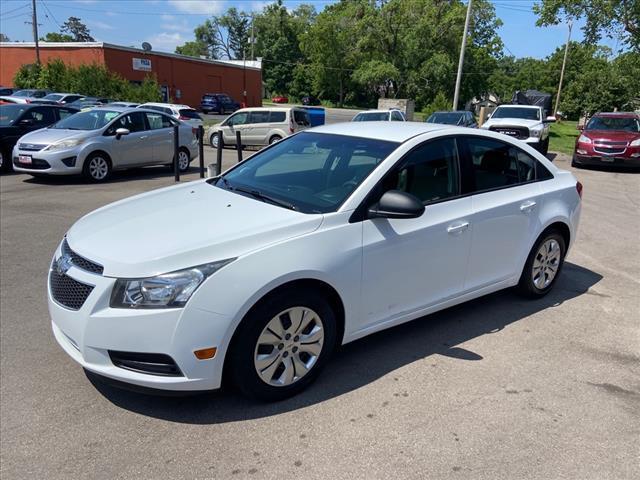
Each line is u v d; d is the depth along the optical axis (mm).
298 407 3156
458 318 4484
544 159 4777
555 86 76375
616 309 4777
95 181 11070
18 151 10750
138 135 11773
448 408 3174
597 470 2676
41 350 3830
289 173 3969
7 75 43406
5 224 7457
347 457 2725
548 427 3014
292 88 82688
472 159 4113
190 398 3232
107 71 34156
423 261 3707
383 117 20734
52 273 3248
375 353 3842
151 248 2941
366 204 3414
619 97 38250
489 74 62312
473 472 2637
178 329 2766
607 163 14625
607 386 3477
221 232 3061
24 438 2852
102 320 2803
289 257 3021
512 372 3617
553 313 4641
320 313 3227
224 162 15211
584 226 8133
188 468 2633
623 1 20703
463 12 57281
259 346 3029
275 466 2652
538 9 22703
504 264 4391
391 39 62344
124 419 3025
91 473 2596
